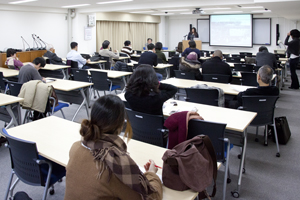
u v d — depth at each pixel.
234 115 2.64
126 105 2.76
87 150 1.15
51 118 2.57
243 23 13.01
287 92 6.71
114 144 1.14
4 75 4.98
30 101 3.33
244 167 2.89
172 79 4.46
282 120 3.66
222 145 2.11
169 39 15.40
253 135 3.93
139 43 13.31
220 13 12.94
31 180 1.95
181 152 1.50
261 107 3.04
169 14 13.22
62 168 2.09
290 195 2.51
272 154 3.35
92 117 1.16
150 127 2.36
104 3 8.00
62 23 9.70
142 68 2.27
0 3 7.71
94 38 10.62
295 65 6.89
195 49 6.84
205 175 1.44
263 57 5.62
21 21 8.51
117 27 11.98
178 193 1.43
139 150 1.92
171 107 2.83
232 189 2.58
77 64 6.54
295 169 2.99
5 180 2.72
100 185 1.10
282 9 7.60
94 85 5.11
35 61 4.14
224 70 4.43
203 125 2.05
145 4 8.59
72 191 1.15
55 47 9.60
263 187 2.63
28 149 1.83
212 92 3.24
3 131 1.98
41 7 8.84
